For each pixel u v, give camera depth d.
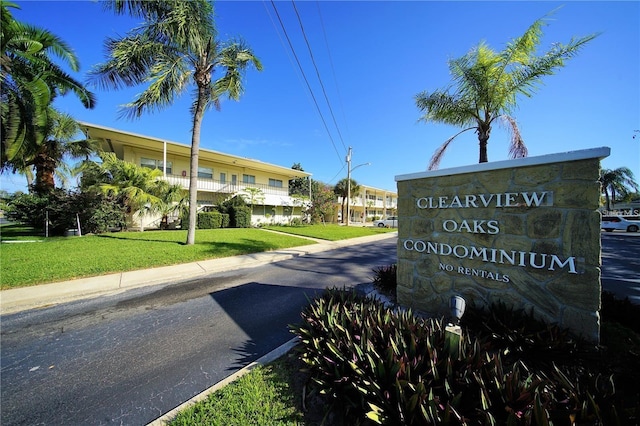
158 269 6.60
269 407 2.00
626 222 19.75
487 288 3.03
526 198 2.74
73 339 3.24
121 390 2.32
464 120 6.27
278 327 3.56
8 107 9.63
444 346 1.97
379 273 5.05
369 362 1.86
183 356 2.86
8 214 11.93
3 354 2.91
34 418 2.00
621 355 2.29
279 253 9.38
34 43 9.63
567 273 2.50
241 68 9.51
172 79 8.38
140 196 13.23
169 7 7.86
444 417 1.35
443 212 3.44
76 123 13.06
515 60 5.35
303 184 37.09
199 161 19.78
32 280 5.23
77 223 11.94
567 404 1.48
